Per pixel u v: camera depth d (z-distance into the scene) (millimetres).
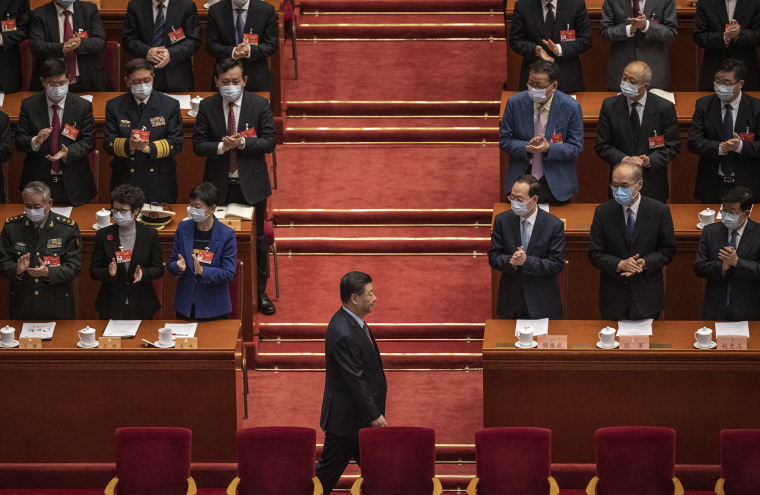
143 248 30625
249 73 38688
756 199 34656
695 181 37438
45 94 34656
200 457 30578
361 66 45062
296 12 46188
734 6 37594
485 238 39312
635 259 29625
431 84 44094
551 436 29141
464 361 35500
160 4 38094
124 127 34250
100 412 30266
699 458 29859
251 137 34281
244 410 32406
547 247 30266
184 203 37656
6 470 30578
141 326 30812
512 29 38031
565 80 38062
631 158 32500
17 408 30234
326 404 28312
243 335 35156
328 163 42188
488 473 27219
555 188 33594
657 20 37562
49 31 38312
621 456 27203
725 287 30516
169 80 38625
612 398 29641
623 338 29094
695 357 29016
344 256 39406
